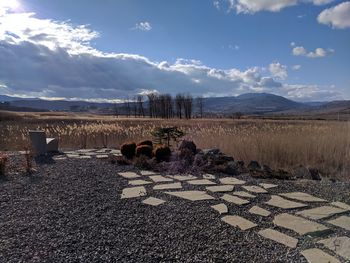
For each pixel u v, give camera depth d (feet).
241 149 27.61
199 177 19.72
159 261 9.29
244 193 16.15
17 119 95.14
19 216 12.66
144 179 18.99
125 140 37.35
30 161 22.35
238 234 11.16
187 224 11.94
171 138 31.17
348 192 16.62
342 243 10.49
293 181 19.22
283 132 34.19
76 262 9.12
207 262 9.30
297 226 11.89
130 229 11.44
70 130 38.50
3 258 9.32
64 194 15.57
